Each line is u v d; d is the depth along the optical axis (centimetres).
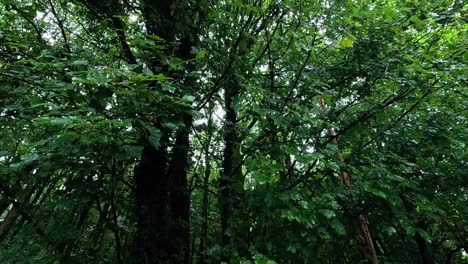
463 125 416
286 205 333
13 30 328
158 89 239
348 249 525
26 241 287
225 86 379
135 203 384
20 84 261
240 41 323
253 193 362
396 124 408
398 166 389
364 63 385
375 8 392
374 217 432
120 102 230
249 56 377
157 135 217
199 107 350
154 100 235
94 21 372
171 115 246
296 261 360
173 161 421
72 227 312
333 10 350
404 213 360
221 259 377
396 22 382
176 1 378
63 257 317
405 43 382
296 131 329
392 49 377
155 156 394
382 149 417
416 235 528
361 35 382
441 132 391
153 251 359
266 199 322
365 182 340
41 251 273
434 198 419
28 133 335
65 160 259
